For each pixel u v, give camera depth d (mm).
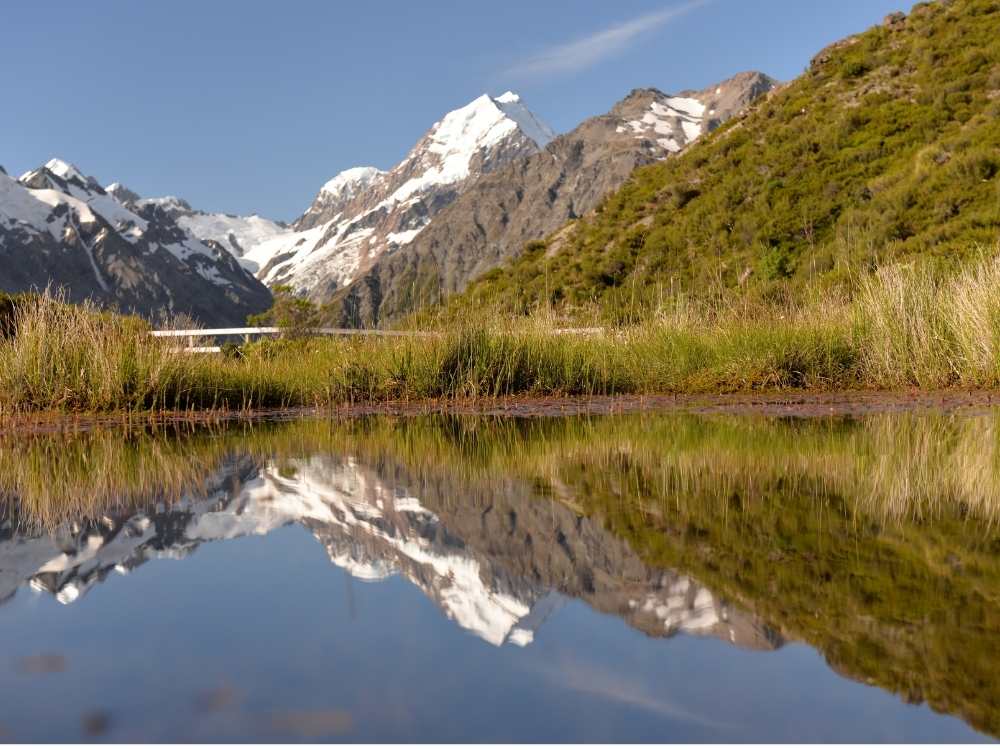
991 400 7035
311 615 1317
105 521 2299
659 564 1702
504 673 1027
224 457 4059
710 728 863
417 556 1788
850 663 1083
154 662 1097
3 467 3775
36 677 1036
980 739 854
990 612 1320
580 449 4266
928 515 2312
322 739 837
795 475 3215
